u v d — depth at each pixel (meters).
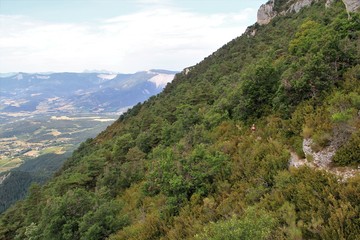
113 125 72.19
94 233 13.85
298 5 60.09
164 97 63.88
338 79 14.16
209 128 21.92
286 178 10.05
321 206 7.88
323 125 10.97
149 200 17.02
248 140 15.49
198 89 40.16
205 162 14.23
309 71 14.53
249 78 19.23
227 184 12.62
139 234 13.03
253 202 10.28
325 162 10.18
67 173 40.50
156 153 25.30
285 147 12.71
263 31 62.62
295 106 14.96
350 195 7.89
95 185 27.48
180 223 12.03
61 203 15.04
